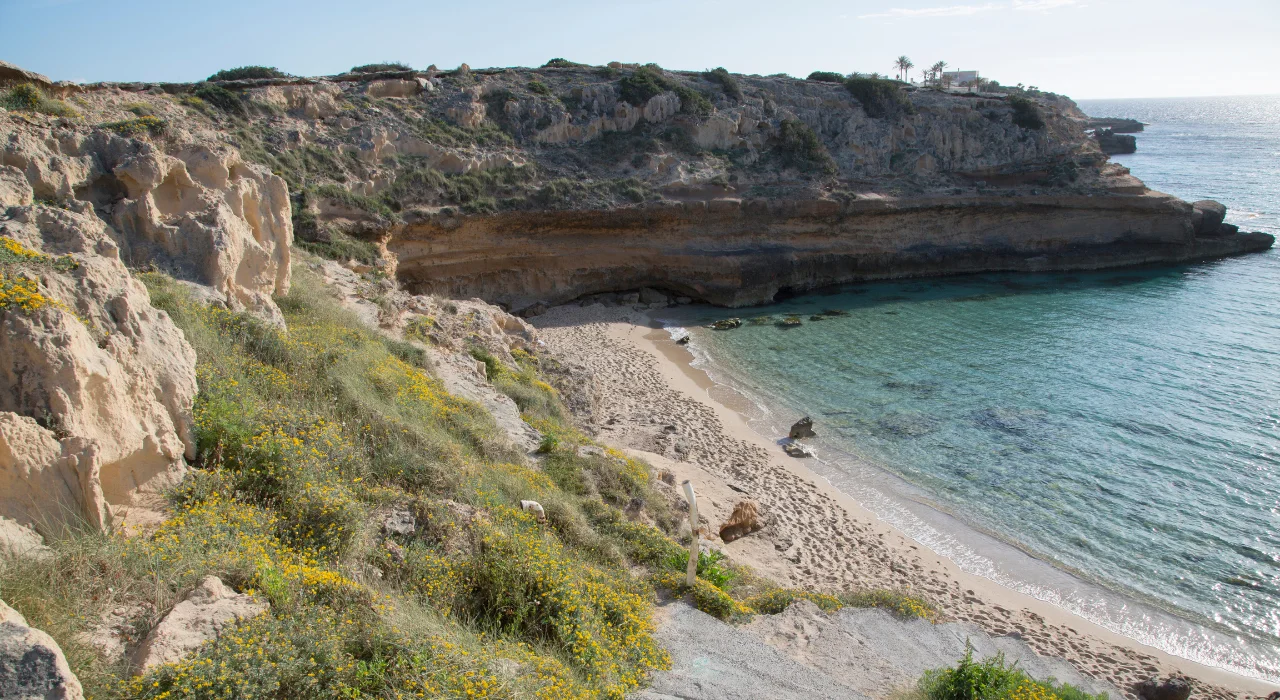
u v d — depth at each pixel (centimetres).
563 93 5022
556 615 869
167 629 577
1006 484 2252
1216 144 15788
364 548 863
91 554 643
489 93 4788
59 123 1463
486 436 1466
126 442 773
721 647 945
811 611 1194
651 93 5072
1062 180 5631
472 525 989
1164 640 1588
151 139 1547
